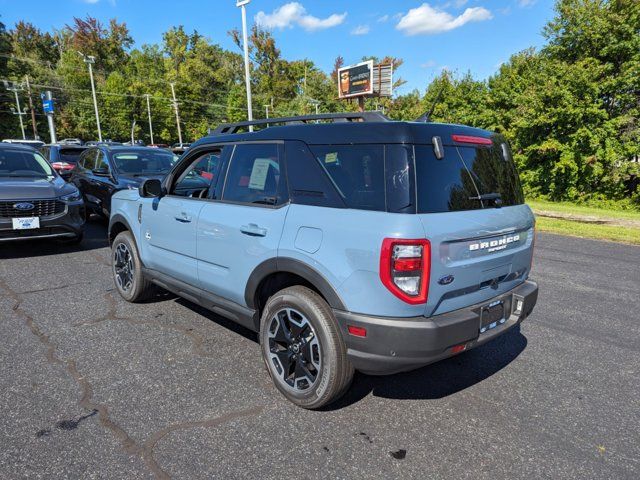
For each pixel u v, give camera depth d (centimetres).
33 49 9150
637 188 1623
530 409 289
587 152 1611
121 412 274
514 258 297
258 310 317
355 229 243
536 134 1711
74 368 329
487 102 1905
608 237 873
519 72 1900
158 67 8875
